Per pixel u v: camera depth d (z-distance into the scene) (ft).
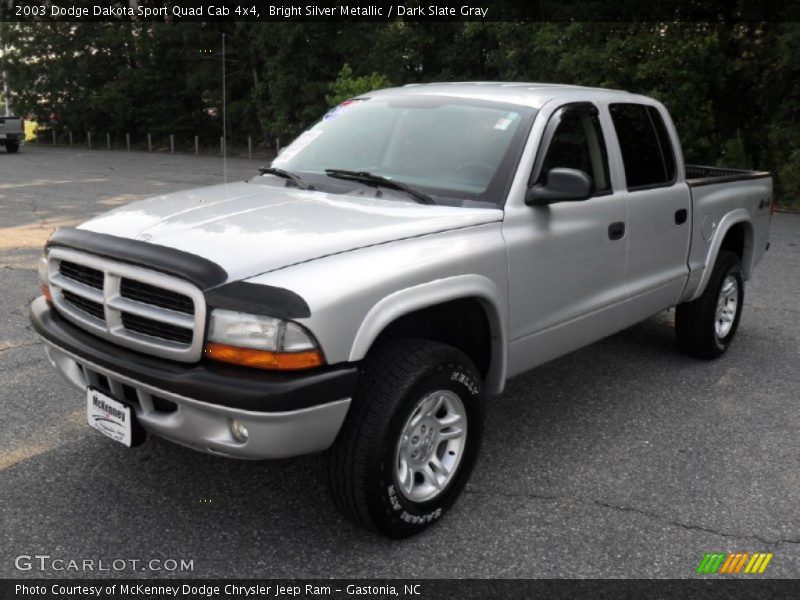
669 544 10.61
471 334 11.99
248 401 8.82
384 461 9.73
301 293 9.04
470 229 11.24
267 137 110.63
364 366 9.96
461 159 12.54
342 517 11.00
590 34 58.03
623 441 13.87
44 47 134.31
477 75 86.63
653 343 19.79
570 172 11.53
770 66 53.11
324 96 98.78
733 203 18.06
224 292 9.02
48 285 11.27
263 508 11.18
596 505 11.58
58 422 13.70
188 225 10.48
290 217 10.82
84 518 10.75
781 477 12.64
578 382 16.85
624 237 14.28
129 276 9.66
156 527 10.60
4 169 70.33
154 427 9.78
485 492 11.89
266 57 104.17
